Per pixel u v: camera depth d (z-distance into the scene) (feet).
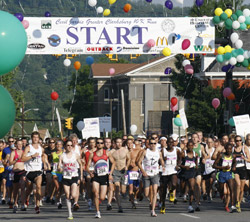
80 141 138.21
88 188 95.35
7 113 55.88
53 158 99.30
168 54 124.16
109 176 84.58
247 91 219.20
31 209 97.19
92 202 105.19
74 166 81.51
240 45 123.54
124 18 125.39
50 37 123.85
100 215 85.66
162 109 402.11
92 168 95.76
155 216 83.56
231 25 123.24
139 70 407.44
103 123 175.83
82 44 124.57
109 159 91.61
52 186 107.14
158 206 95.30
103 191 83.20
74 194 81.35
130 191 96.37
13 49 55.36
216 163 89.97
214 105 137.69
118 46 125.49
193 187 88.89
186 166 88.48
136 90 403.54
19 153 93.04
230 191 89.30
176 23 126.93
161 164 87.15
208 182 106.63
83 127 139.54
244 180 90.43
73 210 90.27
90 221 78.33
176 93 278.05
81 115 502.38
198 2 122.93
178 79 274.57
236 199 88.89
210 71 262.88
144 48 126.31
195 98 228.43
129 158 93.56
